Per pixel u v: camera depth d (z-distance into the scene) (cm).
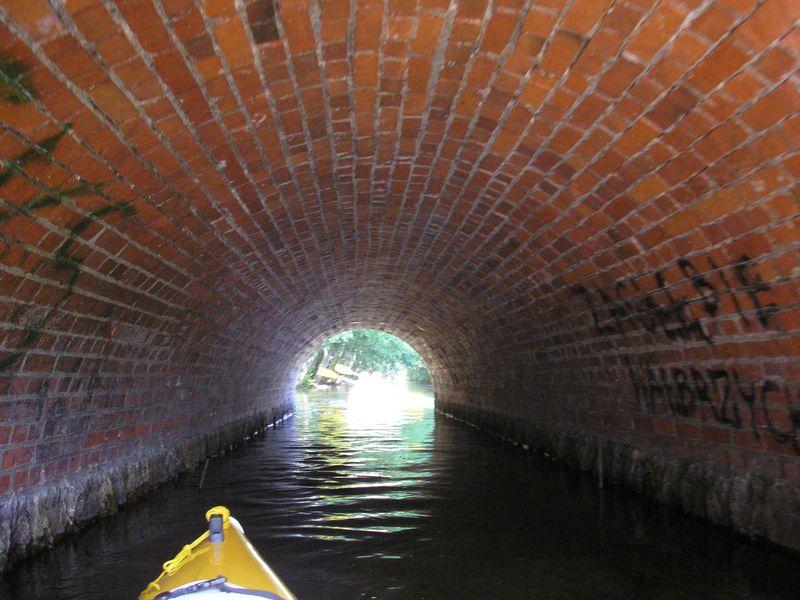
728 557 668
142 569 657
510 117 561
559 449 1258
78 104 398
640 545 720
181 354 1095
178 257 772
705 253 598
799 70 374
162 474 1062
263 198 733
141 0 347
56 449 704
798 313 543
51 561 668
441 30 433
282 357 2234
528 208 761
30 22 322
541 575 633
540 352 1264
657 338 783
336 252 1170
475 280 1219
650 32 399
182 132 503
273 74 468
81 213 514
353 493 1048
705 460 761
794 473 613
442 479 1165
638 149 533
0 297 500
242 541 453
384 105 552
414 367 6975
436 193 817
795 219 481
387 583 618
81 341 686
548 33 426
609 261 755
